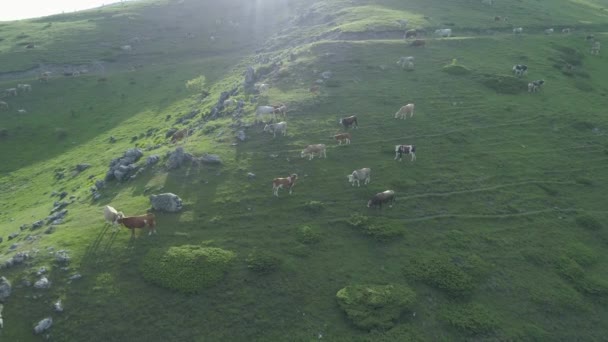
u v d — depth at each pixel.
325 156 40.97
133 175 39.53
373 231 31.11
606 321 26.70
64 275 26.11
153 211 32.41
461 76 61.81
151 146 49.78
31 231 33.78
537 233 33.41
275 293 25.78
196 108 66.88
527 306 26.94
